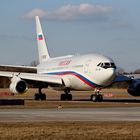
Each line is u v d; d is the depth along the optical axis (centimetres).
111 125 4975
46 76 11319
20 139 3884
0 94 17112
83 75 10662
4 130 4494
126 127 4772
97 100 10562
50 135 4125
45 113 6825
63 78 11306
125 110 7556
